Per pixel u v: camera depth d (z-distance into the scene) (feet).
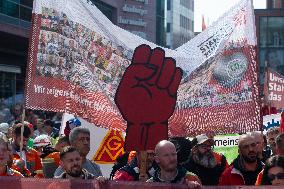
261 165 18.56
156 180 16.06
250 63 18.48
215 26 18.81
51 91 18.61
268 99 34.83
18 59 119.65
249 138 18.06
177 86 17.69
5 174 18.30
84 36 18.63
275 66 185.06
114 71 18.49
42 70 18.57
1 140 18.34
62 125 27.53
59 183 15.53
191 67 18.53
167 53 18.40
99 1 145.48
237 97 18.52
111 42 18.54
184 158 20.38
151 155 18.15
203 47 18.74
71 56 18.62
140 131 17.60
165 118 17.65
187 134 18.49
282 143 19.15
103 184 15.21
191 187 14.47
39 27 18.57
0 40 107.45
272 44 185.68
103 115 18.31
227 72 18.60
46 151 23.76
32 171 25.46
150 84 17.67
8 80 115.55
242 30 18.57
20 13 108.58
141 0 175.11
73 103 18.60
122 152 25.35
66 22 18.66
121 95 17.70
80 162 17.65
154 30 187.01
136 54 17.70
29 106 18.53
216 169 20.12
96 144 25.41
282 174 15.10
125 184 15.06
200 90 18.56
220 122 18.52
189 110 18.52
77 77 18.62
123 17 168.14
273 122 31.60
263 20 186.09
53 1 18.61
